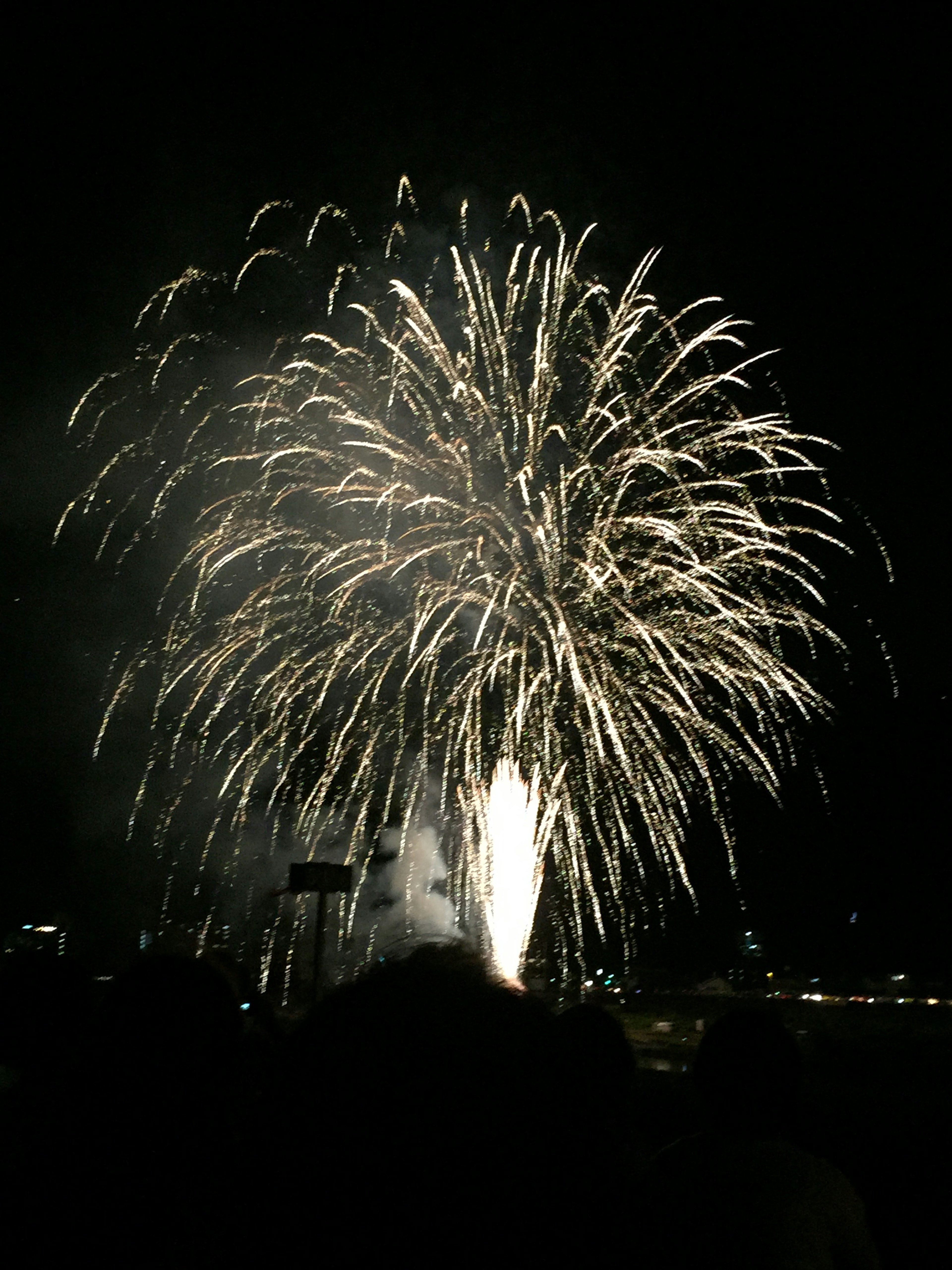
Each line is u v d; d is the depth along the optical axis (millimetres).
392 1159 1575
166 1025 2486
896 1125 8961
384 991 1728
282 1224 1585
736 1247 3100
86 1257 2285
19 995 3035
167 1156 2395
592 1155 1682
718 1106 3477
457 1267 1538
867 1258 3205
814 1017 19500
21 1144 2908
